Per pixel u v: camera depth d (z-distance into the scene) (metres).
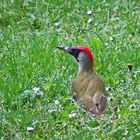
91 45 16.88
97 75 14.08
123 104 14.12
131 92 14.50
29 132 13.56
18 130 13.65
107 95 14.29
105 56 16.17
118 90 14.63
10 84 14.97
